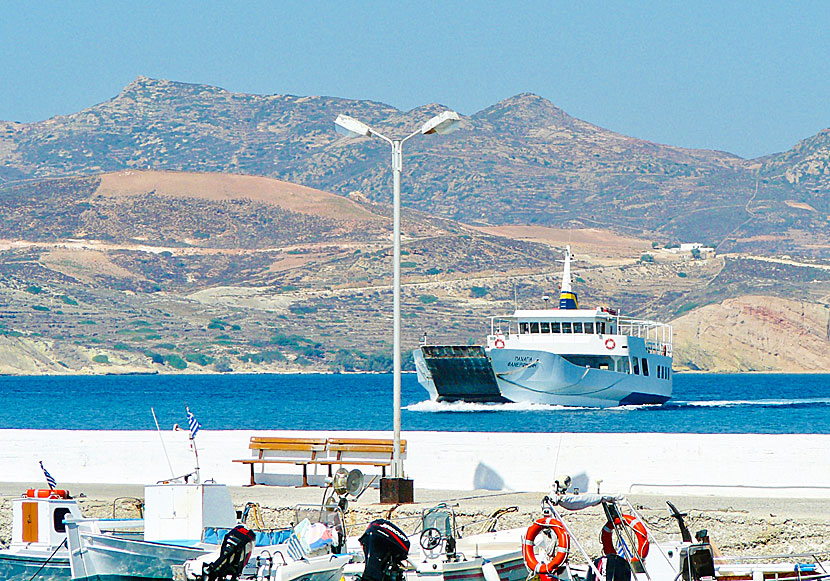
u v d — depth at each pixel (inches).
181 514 3048.7
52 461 4399.6
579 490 3961.6
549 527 2647.6
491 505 3538.4
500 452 4050.2
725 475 3882.9
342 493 2965.1
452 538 2780.5
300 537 2812.5
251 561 2834.6
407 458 4131.4
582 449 3993.6
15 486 4188.0
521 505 3533.5
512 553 2797.7
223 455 4249.5
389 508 3496.6
